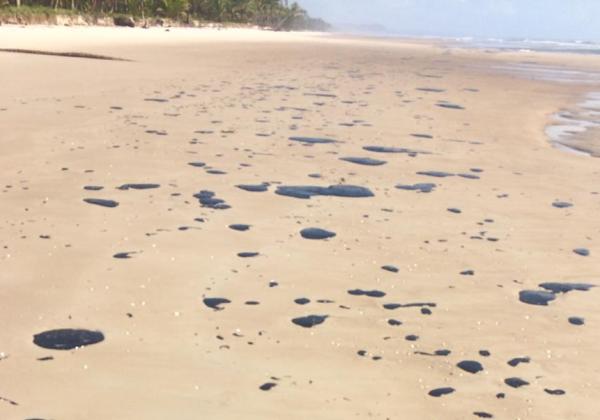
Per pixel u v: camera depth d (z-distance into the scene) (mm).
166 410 2324
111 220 4445
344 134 8305
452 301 3475
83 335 2852
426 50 46906
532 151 8164
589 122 11297
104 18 65250
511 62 32312
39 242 3959
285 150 7094
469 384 2625
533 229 4902
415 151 7598
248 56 26047
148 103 10086
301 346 2875
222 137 7582
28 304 3129
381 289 3580
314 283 3600
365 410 2395
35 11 55156
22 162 5934
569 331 3180
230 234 4316
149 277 3533
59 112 8719
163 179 5578
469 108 12070
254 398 2434
